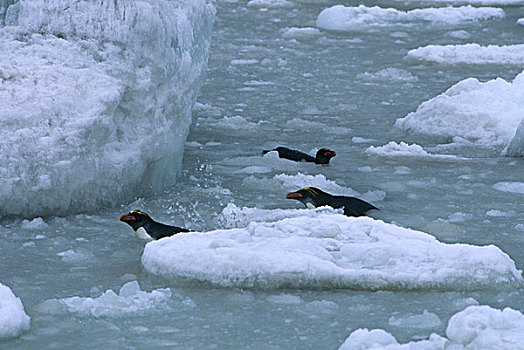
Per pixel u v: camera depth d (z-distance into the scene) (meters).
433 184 12.77
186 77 12.12
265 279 7.97
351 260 8.42
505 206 11.52
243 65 24.52
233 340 6.78
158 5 11.45
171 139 12.02
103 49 11.11
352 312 7.43
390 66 24.94
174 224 10.34
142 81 11.01
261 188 12.38
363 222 9.47
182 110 12.35
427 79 22.92
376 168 13.84
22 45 11.05
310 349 6.61
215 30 31.00
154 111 11.41
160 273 8.25
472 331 6.23
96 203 10.90
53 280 8.29
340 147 15.55
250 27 32.16
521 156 14.69
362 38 30.34
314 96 20.48
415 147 14.93
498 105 16.55
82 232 9.96
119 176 11.03
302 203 11.53
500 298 7.79
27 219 10.31
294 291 7.96
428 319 7.21
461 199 11.88
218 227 10.23
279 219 10.24
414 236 9.09
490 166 13.97
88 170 10.53
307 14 36.19
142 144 11.21
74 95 10.51
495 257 8.31
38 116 10.24
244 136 16.31
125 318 7.24
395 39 30.31
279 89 21.27
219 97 20.09
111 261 8.94
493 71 24.12
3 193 10.01
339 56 26.52
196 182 12.62
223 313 7.38
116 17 11.13
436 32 31.94
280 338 6.83
